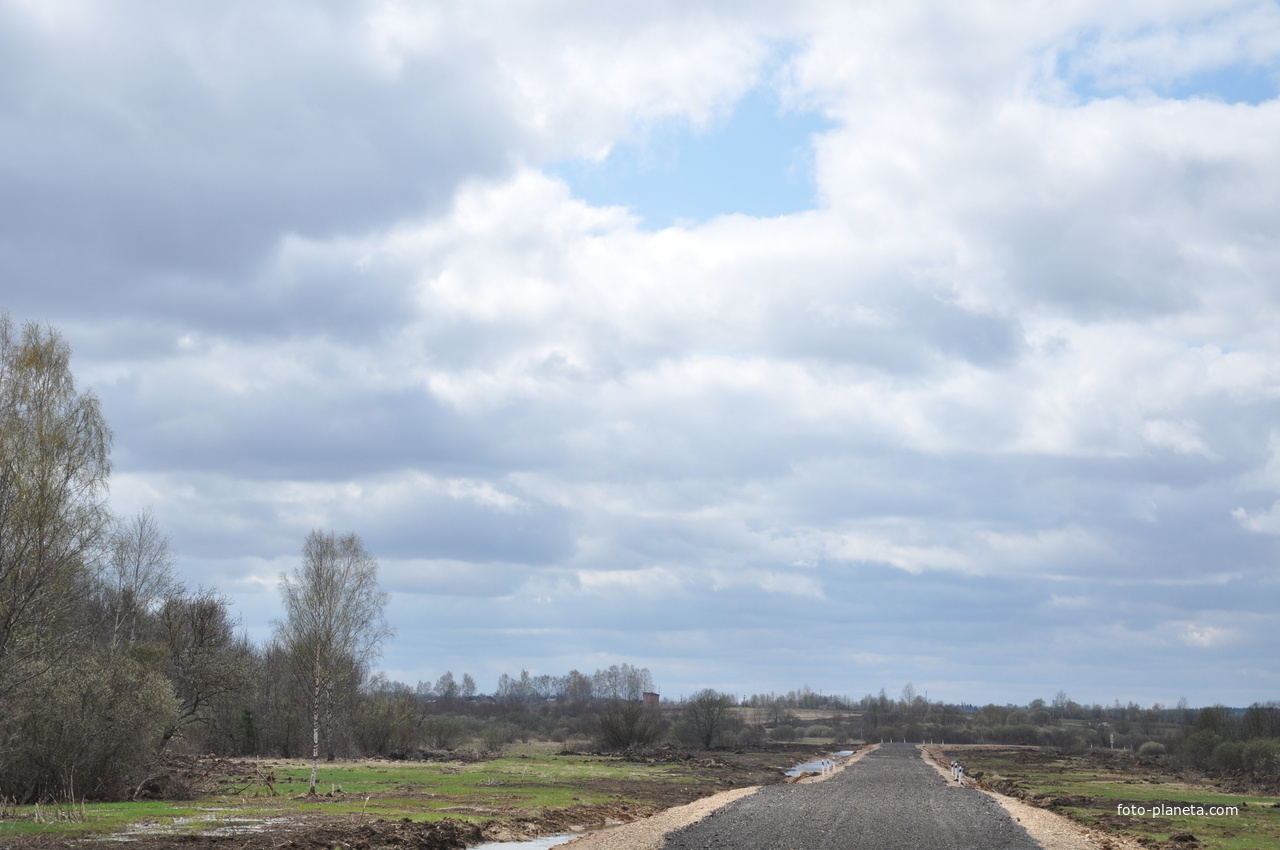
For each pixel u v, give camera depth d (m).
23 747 41.88
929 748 165.25
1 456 37.00
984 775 91.94
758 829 41.41
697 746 141.38
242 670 70.06
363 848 31.50
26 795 42.22
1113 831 43.34
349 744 96.31
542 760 97.69
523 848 36.34
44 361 39.91
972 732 195.62
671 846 35.88
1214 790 72.88
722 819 45.69
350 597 55.16
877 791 64.69
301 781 59.75
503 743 130.50
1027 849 36.03
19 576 36.22
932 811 50.41
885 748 159.75
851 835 39.34
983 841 38.16
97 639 66.12
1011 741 192.25
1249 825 46.56
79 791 43.25
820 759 120.69
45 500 37.16
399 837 33.56
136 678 46.69
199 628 69.50
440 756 96.75
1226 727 111.75
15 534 36.38
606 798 56.69
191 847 29.00
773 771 95.56
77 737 43.03
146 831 31.89
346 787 55.75
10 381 38.91
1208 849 36.81
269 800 46.12
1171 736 148.38
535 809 46.81
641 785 69.19
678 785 71.31
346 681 79.50
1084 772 98.94
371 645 63.06
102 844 28.73
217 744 90.94
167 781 47.44
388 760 90.88
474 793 54.75
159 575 74.56
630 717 127.75
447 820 37.75
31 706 40.81
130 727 44.84
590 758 105.12
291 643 58.38
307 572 52.50
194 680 67.81
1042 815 50.34
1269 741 96.12
